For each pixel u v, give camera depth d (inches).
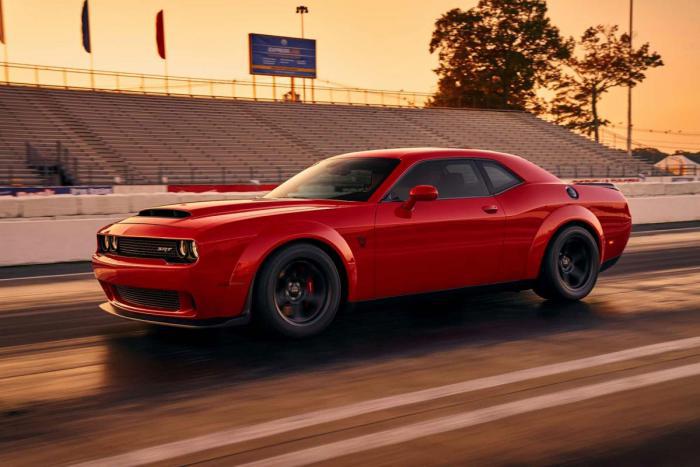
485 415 124.7
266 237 176.2
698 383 142.3
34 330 207.5
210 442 114.0
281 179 1318.9
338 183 209.3
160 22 1494.8
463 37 2490.2
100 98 1401.3
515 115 2068.2
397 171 205.8
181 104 1504.7
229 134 1434.5
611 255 250.8
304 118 1627.7
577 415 124.1
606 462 104.4
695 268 331.0
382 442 112.6
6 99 1282.0
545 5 2465.6
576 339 185.8
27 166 1067.9
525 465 103.6
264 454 108.3
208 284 170.4
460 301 245.3
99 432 120.0
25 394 143.3
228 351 176.6
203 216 184.1
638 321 208.1
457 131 1818.4
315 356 170.9
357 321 212.1
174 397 139.9
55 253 407.5
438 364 162.2
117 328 207.6
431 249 203.0
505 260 220.5
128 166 1181.1
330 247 186.1
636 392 136.9
